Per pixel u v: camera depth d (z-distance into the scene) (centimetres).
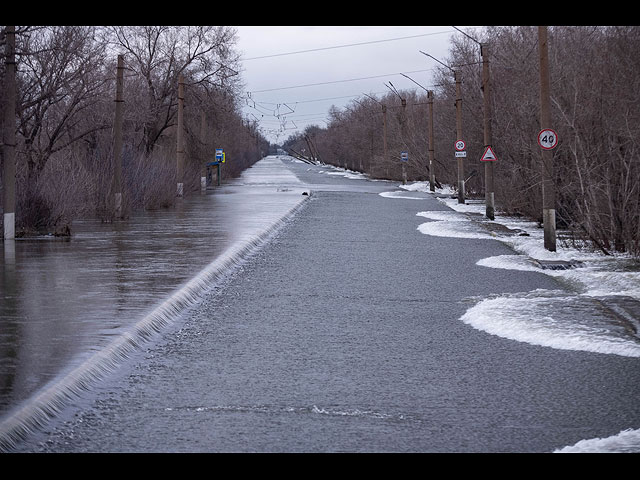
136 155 4828
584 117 2764
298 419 863
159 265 2084
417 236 3073
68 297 1576
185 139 7444
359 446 777
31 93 3728
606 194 2555
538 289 1823
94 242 2700
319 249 2627
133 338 1231
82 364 1033
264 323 1423
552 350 1217
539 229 3431
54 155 4081
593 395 967
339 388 994
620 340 1256
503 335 1325
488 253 2536
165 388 988
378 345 1249
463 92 6238
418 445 781
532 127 3462
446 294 1753
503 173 4566
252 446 775
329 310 1554
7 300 1539
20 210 3061
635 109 2620
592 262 2300
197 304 1617
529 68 3638
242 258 2378
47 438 792
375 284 1891
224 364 1118
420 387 1002
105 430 820
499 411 899
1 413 816
